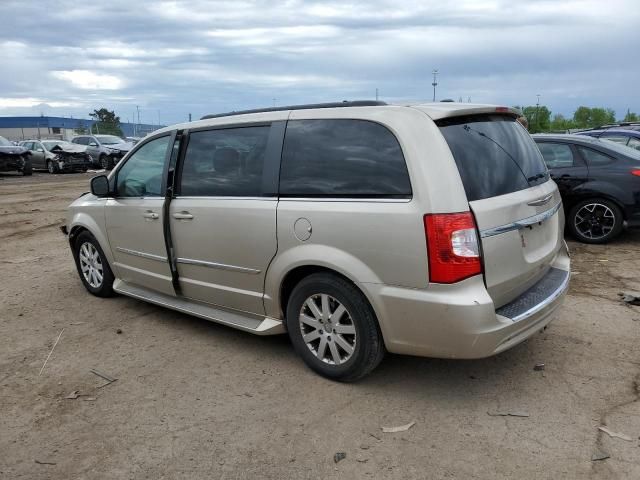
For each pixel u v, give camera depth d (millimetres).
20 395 3848
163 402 3691
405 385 3807
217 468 2988
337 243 3566
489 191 3432
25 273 7113
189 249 4562
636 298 5324
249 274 4145
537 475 2854
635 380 3787
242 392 3789
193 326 5047
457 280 3197
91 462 3072
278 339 4680
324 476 2904
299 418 3441
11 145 25734
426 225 3219
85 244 5945
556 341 4441
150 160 4961
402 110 3500
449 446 3115
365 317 3559
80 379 4062
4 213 12734
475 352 3258
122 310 5535
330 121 3760
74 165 27266
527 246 3662
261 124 4125
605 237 7773
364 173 3518
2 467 3053
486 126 3754
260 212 3969
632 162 7633
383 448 3117
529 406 3496
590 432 3199
